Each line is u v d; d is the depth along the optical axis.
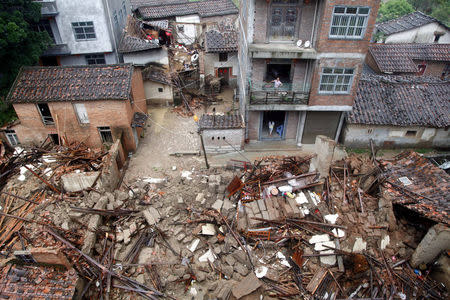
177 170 19.12
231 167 18.73
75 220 14.27
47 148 19.25
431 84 21.62
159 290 12.28
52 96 17.75
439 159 20.17
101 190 15.43
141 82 23.48
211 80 27.52
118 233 14.21
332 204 15.03
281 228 14.20
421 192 14.66
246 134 21.22
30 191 15.94
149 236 14.21
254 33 17.88
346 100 18.88
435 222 13.57
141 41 26.00
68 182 15.81
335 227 13.91
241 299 11.80
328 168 15.58
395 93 21.20
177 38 36.19
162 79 25.42
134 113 21.08
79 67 19.02
